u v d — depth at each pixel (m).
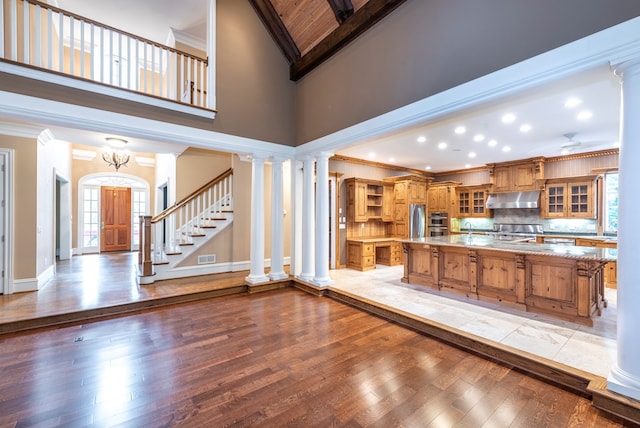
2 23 2.92
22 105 2.95
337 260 6.37
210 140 4.26
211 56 4.28
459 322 3.22
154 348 2.78
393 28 3.38
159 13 5.20
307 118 4.89
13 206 4.13
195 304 4.12
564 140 5.00
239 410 1.92
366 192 6.70
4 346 2.79
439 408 1.95
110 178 8.54
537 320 3.30
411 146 5.49
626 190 1.86
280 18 4.80
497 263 3.90
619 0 1.87
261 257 4.90
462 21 2.70
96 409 1.91
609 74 2.10
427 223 7.69
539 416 1.87
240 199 5.84
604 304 3.74
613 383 1.92
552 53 2.15
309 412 1.90
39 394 2.06
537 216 6.84
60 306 3.59
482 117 3.87
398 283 5.00
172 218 5.49
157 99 3.77
